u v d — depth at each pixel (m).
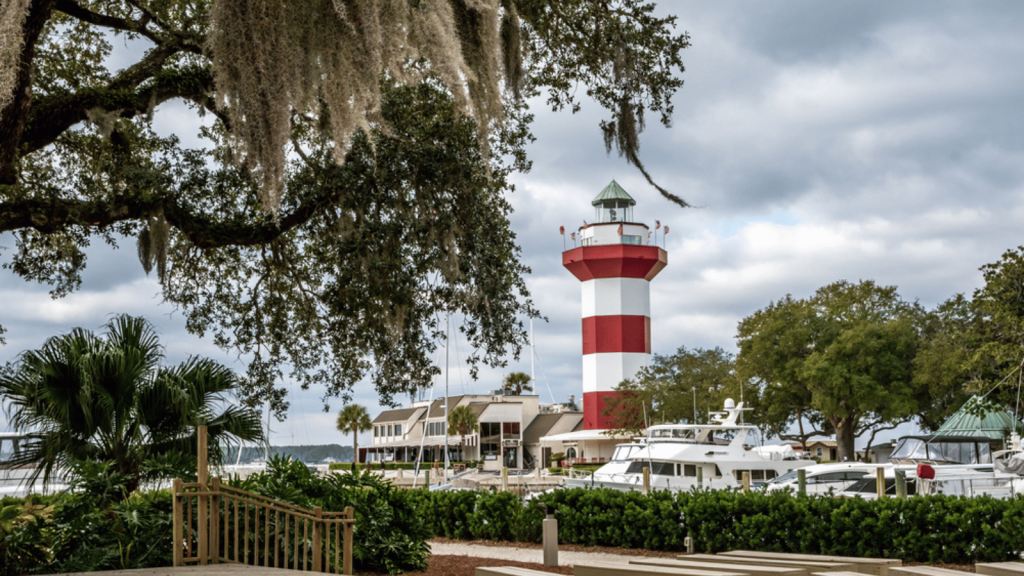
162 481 8.95
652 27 11.77
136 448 9.20
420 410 80.00
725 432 27.23
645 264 61.22
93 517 8.73
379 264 10.94
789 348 46.44
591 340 61.69
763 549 13.22
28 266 14.09
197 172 11.72
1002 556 12.02
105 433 9.02
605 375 60.75
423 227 10.99
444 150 11.29
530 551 14.45
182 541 8.77
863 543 12.56
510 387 90.56
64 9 10.83
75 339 8.90
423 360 12.52
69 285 14.31
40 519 8.70
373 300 11.95
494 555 13.77
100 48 14.12
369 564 10.47
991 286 27.72
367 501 10.91
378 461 83.44
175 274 14.36
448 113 11.29
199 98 10.83
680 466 24.95
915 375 44.31
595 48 11.62
